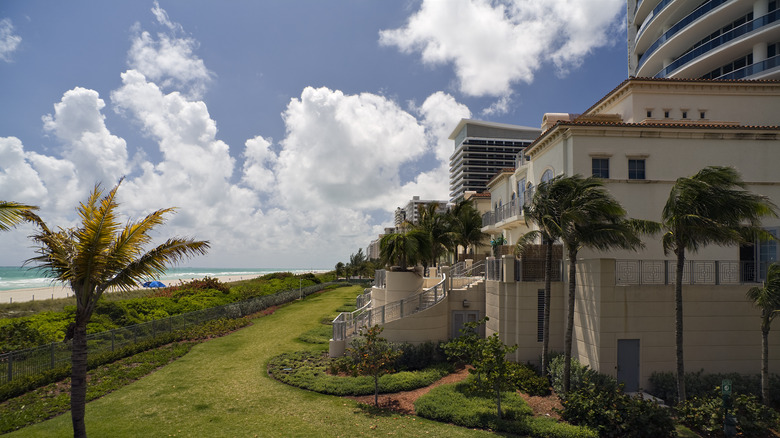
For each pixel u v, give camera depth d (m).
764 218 17.45
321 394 13.74
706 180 11.42
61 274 8.14
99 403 12.64
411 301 19.39
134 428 10.73
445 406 12.11
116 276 8.95
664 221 12.29
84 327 8.41
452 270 30.25
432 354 17.91
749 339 13.98
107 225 8.40
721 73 34.53
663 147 17.69
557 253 16.75
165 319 22.84
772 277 11.95
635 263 16.12
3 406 12.39
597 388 12.36
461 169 140.50
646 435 10.34
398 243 20.75
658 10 38.38
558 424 10.77
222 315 28.84
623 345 13.56
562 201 12.83
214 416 11.66
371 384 14.33
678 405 11.63
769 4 30.08
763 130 17.62
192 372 16.20
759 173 17.75
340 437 10.31
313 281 67.19
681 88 21.16
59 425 10.91
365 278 87.62
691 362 13.84
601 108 23.95
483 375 15.01
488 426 11.03
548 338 14.62
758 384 13.29
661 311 13.70
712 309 14.01
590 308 14.09
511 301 16.39
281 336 23.53
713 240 11.47
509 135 144.25
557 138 18.61
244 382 14.90
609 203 12.17
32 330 17.52
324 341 21.77
